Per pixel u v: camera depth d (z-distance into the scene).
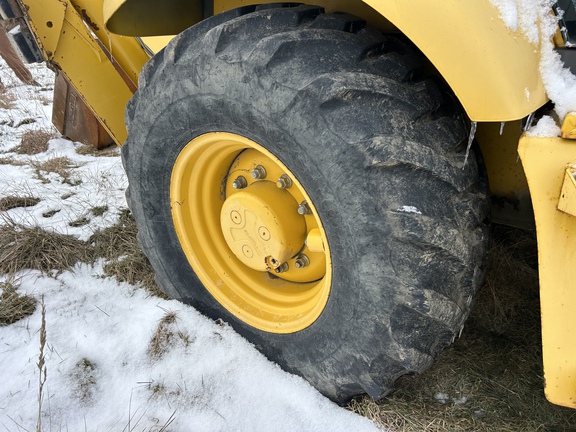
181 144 1.85
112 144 4.45
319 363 1.75
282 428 1.73
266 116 1.47
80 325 2.24
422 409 1.76
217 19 1.64
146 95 1.83
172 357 2.04
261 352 2.02
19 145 4.55
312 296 1.86
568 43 1.18
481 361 1.96
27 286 2.49
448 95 1.52
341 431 1.71
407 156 1.31
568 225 1.14
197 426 1.75
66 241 2.78
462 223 1.43
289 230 1.75
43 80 7.12
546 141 1.13
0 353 2.07
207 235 2.10
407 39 1.62
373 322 1.49
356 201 1.38
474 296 1.57
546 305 1.22
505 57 1.12
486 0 1.14
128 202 2.27
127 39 2.64
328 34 1.42
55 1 2.40
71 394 1.87
